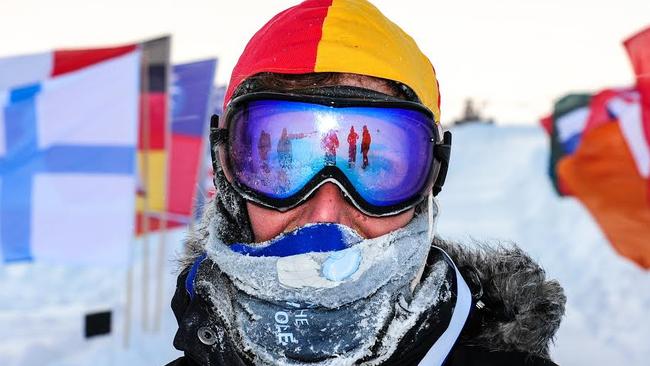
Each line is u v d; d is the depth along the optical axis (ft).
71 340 16.48
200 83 19.19
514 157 37.40
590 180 23.06
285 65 3.72
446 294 3.67
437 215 4.10
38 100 16.30
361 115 3.73
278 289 3.60
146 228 18.04
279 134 3.77
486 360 3.67
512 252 4.10
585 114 24.58
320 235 3.63
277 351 3.60
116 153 16.35
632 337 16.43
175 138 19.07
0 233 16.07
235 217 3.96
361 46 3.69
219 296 3.78
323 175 3.70
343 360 3.52
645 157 21.91
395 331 3.56
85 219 16.31
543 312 3.78
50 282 21.57
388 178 3.74
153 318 18.26
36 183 16.24
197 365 4.07
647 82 21.53
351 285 3.57
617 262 22.07
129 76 16.47
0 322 17.70
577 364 14.75
